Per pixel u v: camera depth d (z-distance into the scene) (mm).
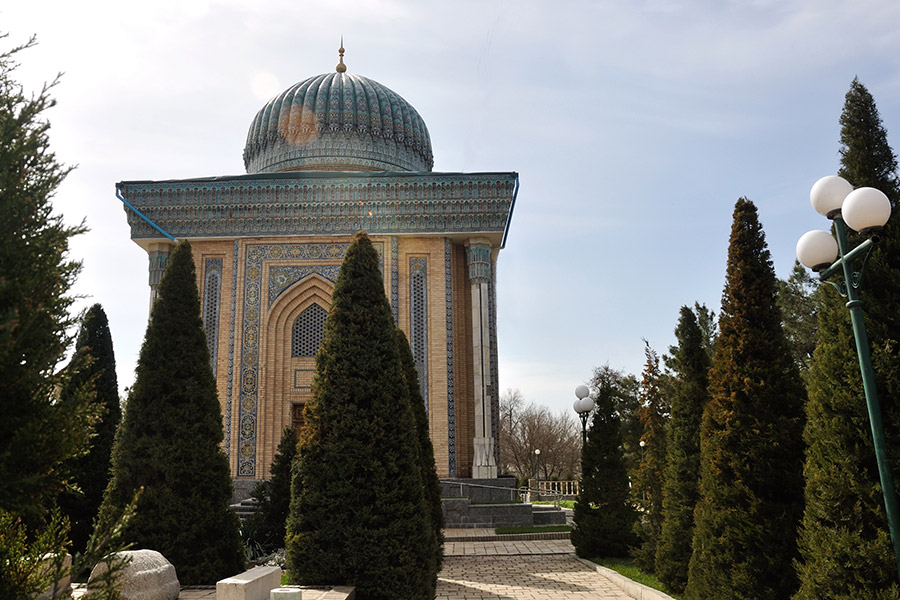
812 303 15430
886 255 5973
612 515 13352
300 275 21422
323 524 8016
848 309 5891
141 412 9219
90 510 11297
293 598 6633
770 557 6766
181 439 9164
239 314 21250
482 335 21094
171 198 21531
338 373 8477
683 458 9875
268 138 25234
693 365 10367
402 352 12328
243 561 9438
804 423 7070
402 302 21266
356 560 7840
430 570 8297
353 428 8258
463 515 18484
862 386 5617
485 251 21672
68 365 4172
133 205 21484
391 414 8469
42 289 3961
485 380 20781
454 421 20656
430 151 26953
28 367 3877
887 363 5570
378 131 25000
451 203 21531
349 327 8664
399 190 21578
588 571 12125
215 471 9352
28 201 3980
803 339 15406
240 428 20578
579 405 14539
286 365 21156
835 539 5449
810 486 5828
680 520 9594
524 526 18391
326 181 21578
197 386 9500
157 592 7598
